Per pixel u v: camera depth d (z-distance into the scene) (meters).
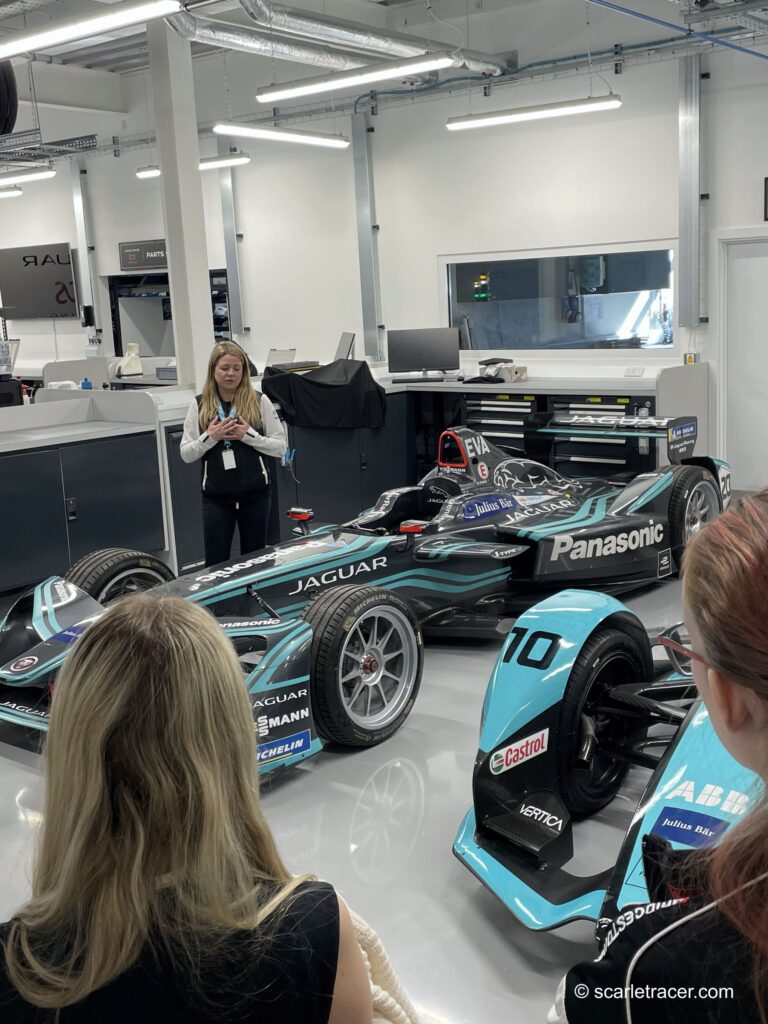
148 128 12.45
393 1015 0.96
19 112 11.95
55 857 0.82
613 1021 0.65
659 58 8.04
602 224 8.65
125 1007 0.76
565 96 8.73
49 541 5.93
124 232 12.88
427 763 3.51
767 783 0.60
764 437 8.27
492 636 4.49
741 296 8.14
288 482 6.93
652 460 7.16
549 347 9.29
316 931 0.80
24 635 3.66
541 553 4.58
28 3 7.39
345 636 3.43
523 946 2.43
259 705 3.18
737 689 0.61
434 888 2.71
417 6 9.73
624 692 2.88
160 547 6.53
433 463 8.16
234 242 11.33
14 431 6.34
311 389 6.93
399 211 9.99
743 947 0.59
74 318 13.82
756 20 6.91
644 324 8.62
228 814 0.83
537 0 8.78
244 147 11.11
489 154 9.23
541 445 7.59
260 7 6.89
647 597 5.32
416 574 4.37
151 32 6.94
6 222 14.33
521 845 2.48
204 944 0.77
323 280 10.75
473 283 9.69
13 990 0.77
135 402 6.51
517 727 2.68
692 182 8.00
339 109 10.05
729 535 0.61
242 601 3.77
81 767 0.80
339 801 3.25
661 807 2.04
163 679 0.82
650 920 0.67
